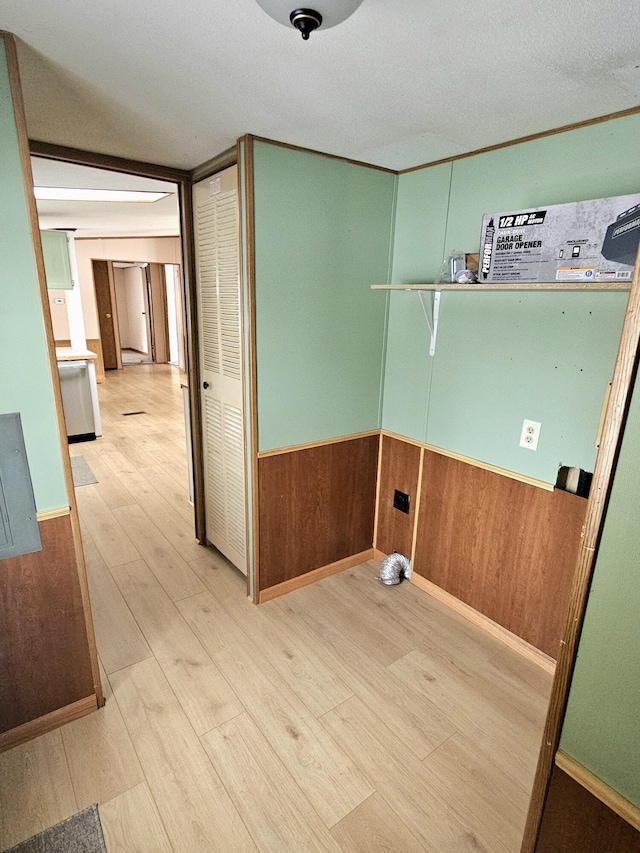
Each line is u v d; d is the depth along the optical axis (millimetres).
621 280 1408
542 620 1996
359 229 2268
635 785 766
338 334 2334
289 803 1454
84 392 4875
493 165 1919
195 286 2553
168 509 3428
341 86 1406
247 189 1887
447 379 2242
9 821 1384
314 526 2516
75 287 5145
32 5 1025
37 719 1645
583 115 1577
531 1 970
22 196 1299
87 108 1595
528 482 1962
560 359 1792
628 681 747
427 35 1112
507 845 1356
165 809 1428
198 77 1364
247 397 2160
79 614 1651
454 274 1944
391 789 1506
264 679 1922
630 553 715
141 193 3338
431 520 2432
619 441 704
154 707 1780
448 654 2086
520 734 1708
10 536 1475
